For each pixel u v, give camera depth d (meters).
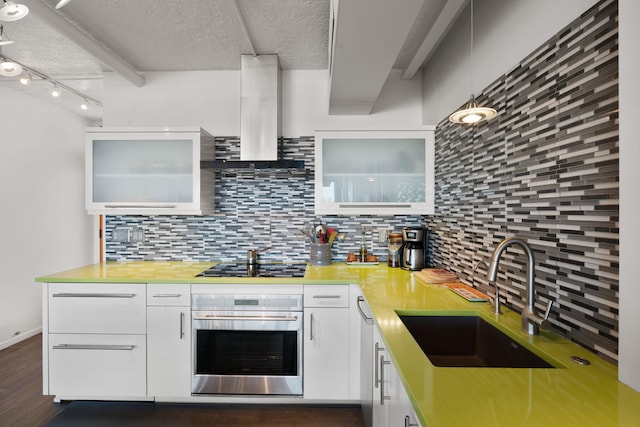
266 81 2.59
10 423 2.09
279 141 2.77
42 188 3.67
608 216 1.00
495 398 0.82
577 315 1.12
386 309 1.56
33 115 3.54
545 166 1.29
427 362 1.01
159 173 2.52
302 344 2.21
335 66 1.88
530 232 1.39
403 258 2.59
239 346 2.21
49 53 2.54
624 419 0.73
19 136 3.39
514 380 0.91
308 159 2.85
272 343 2.21
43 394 2.27
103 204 2.50
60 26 1.94
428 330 1.55
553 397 0.82
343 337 2.20
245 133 2.61
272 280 2.20
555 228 1.23
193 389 2.21
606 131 1.00
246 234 2.88
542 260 1.31
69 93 3.41
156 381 2.21
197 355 2.21
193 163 2.50
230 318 2.20
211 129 2.85
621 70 0.86
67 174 4.02
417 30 2.22
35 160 3.58
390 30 1.52
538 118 1.33
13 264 3.34
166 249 2.90
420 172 2.50
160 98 2.86
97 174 2.52
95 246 4.44
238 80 2.85
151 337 2.20
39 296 3.62
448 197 2.30
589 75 1.06
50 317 2.20
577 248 1.12
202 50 2.52
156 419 2.14
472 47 1.89
